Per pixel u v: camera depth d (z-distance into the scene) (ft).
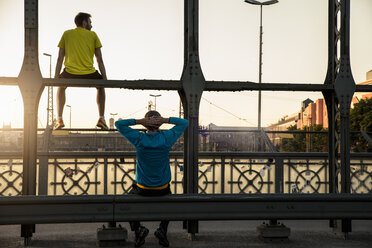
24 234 14.80
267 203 14.32
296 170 25.20
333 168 17.81
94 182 23.44
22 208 13.38
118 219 13.73
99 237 14.65
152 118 13.35
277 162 25.11
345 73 16.96
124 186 23.67
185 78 16.12
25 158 15.14
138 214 13.82
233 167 24.84
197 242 15.48
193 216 13.98
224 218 14.11
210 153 24.67
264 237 15.60
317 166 25.34
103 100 18.11
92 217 13.62
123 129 13.03
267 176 25.02
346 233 16.33
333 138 17.85
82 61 17.31
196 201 14.01
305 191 25.14
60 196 13.52
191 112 16.12
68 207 13.58
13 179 22.76
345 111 16.90
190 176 16.06
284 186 24.98
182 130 13.69
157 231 14.66
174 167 24.59
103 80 15.67
